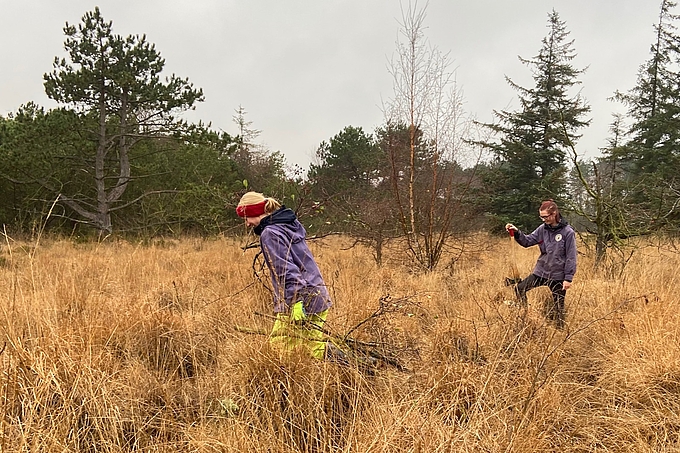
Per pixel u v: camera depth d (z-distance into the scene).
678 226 7.59
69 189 16.97
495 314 3.86
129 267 6.13
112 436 2.32
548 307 4.14
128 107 16.62
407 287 5.61
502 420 2.39
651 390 2.90
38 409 2.35
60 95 15.41
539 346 3.22
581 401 2.89
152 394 2.81
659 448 2.44
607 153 22.69
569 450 2.46
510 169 22.34
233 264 6.67
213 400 2.72
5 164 14.59
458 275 6.77
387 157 8.18
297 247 3.23
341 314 3.71
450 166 7.88
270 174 13.35
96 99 16.00
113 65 15.64
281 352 2.84
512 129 22.61
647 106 24.66
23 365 2.50
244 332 3.14
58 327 2.92
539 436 2.37
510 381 2.85
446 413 2.53
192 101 16.52
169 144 18.62
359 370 2.86
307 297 3.11
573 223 8.14
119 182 16.59
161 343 3.49
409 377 2.98
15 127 15.48
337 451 2.21
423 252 7.99
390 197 8.57
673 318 3.76
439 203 7.86
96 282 5.03
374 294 4.14
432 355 3.22
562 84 22.34
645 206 7.89
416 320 4.07
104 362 2.87
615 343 3.49
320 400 2.50
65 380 2.53
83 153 15.77
